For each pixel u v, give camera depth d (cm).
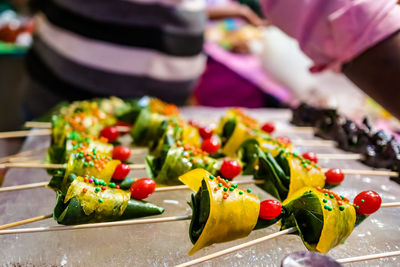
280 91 111
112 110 66
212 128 65
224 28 140
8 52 106
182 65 80
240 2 132
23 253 40
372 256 41
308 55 54
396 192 52
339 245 43
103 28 70
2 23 127
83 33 70
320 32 50
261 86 111
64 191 46
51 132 57
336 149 64
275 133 69
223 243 43
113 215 43
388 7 46
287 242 43
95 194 42
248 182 50
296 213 44
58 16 70
